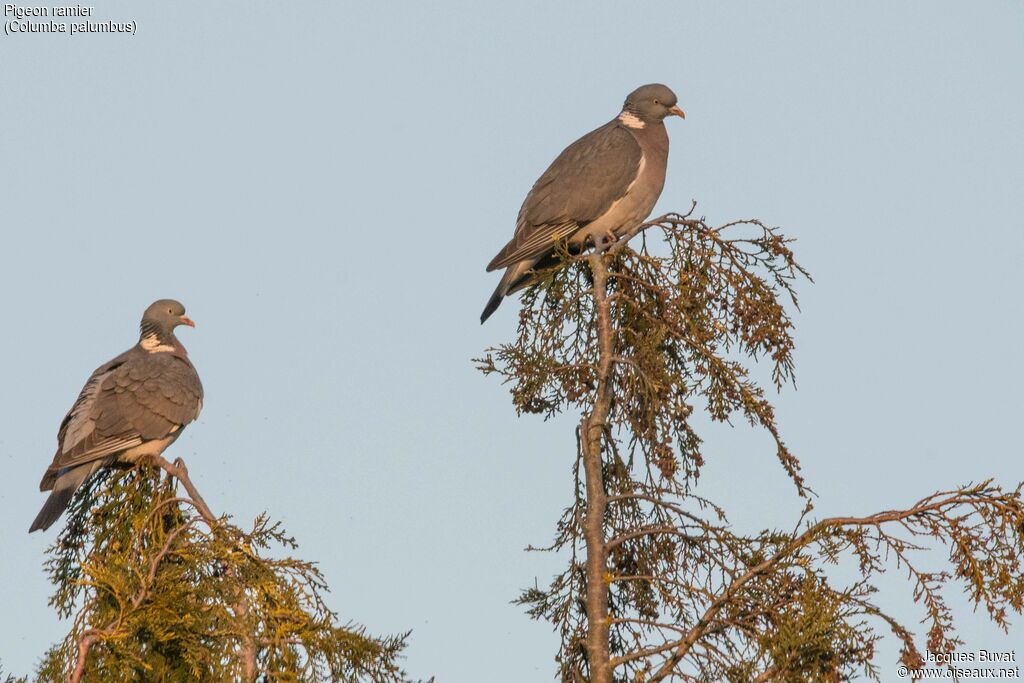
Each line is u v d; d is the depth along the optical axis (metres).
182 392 15.13
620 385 13.00
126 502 12.80
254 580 10.54
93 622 10.82
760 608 10.73
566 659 12.23
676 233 13.30
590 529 12.01
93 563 10.91
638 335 12.87
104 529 12.80
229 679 10.16
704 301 12.93
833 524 10.63
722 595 10.67
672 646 10.97
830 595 10.44
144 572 10.63
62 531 13.34
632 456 12.86
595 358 13.40
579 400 13.20
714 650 10.84
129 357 15.79
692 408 12.30
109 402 14.74
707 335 12.52
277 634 10.27
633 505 12.70
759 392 12.05
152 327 16.33
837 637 10.19
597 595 11.78
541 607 12.51
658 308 13.44
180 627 10.29
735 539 11.28
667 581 11.47
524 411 13.34
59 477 14.25
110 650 10.35
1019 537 10.42
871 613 10.44
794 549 10.54
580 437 12.73
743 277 12.88
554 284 13.58
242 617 10.31
